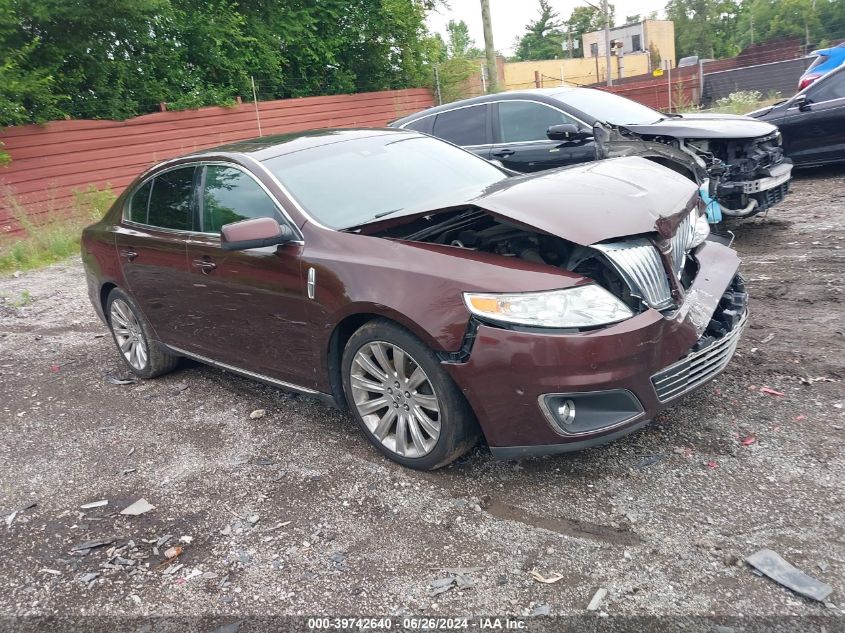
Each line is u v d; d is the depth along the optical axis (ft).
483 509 10.41
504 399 10.03
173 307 15.39
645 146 20.13
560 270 10.12
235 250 12.04
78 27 50.31
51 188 46.14
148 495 11.83
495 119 25.99
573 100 25.11
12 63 44.91
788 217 26.43
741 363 14.33
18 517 11.56
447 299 10.23
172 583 9.47
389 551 9.67
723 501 9.98
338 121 68.28
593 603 8.32
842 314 16.40
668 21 182.60
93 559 10.20
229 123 58.85
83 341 21.02
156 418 14.94
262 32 65.16
